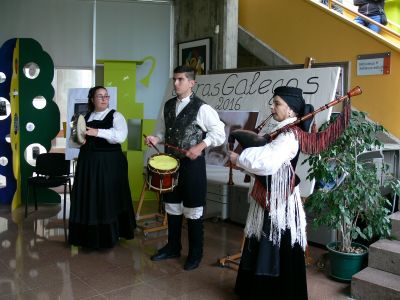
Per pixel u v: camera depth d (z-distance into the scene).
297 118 2.36
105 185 3.57
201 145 3.02
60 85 5.88
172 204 3.37
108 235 3.62
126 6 5.75
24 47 5.23
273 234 2.39
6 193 5.43
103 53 5.75
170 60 5.96
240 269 2.65
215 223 4.62
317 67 3.53
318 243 3.84
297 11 4.72
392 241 3.15
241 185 3.61
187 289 2.95
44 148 5.39
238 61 6.05
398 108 3.95
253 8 5.21
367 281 2.79
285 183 2.36
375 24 4.48
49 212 5.00
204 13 5.39
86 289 2.91
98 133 3.47
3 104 5.34
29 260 3.44
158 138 3.41
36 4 5.54
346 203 2.93
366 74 4.15
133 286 2.98
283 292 2.44
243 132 2.44
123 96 5.49
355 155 2.95
